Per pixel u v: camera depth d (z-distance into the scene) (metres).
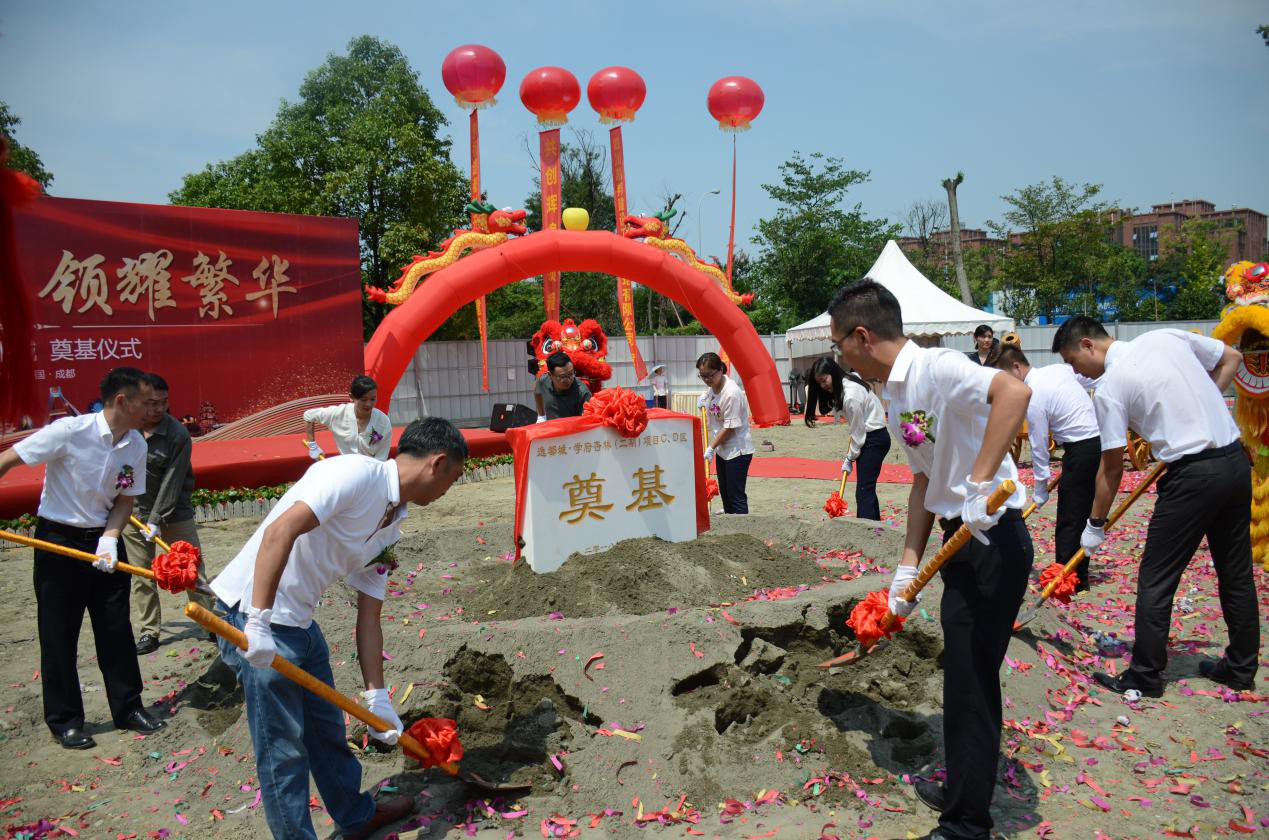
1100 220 32.56
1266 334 5.84
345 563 2.91
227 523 9.16
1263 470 6.13
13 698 4.38
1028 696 3.91
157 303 10.98
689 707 3.54
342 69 22.22
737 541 5.26
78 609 3.98
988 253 38.22
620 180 14.70
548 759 3.38
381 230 22.02
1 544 8.09
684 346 21.88
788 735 3.49
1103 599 5.68
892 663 3.99
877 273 19.53
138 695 4.11
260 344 11.77
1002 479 3.07
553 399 7.60
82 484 3.92
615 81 14.15
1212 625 5.12
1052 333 21.19
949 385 2.86
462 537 6.19
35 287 10.12
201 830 3.16
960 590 2.90
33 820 3.26
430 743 2.96
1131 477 10.23
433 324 12.70
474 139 13.40
